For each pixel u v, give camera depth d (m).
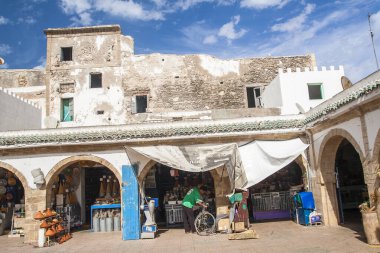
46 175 12.59
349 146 16.23
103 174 16.64
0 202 14.77
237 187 11.84
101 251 10.22
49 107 21.78
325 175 12.21
